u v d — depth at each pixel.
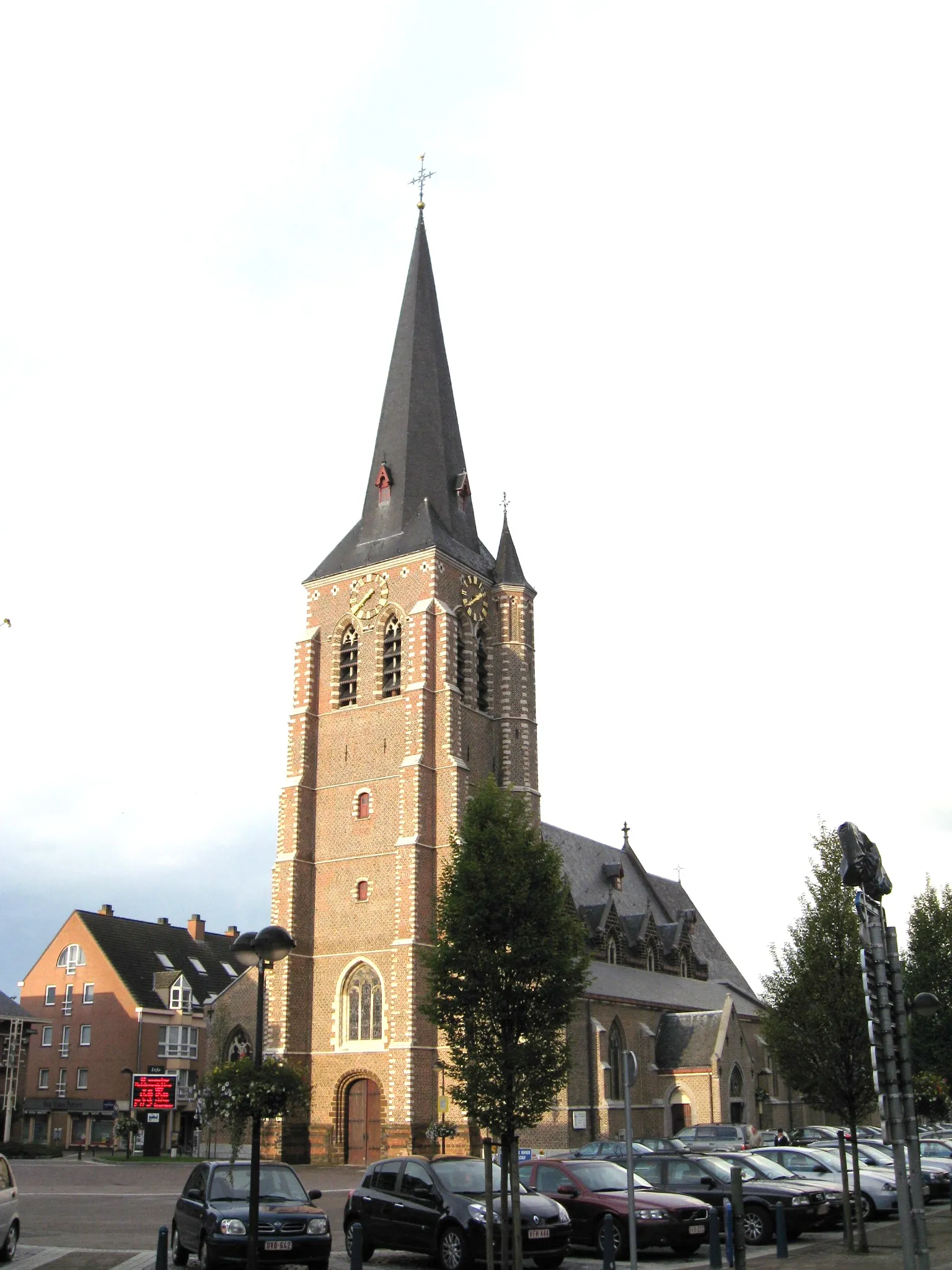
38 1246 31.34
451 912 26.25
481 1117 24.73
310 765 70.00
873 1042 21.03
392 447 76.75
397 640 70.25
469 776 67.25
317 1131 62.91
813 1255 30.48
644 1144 50.44
